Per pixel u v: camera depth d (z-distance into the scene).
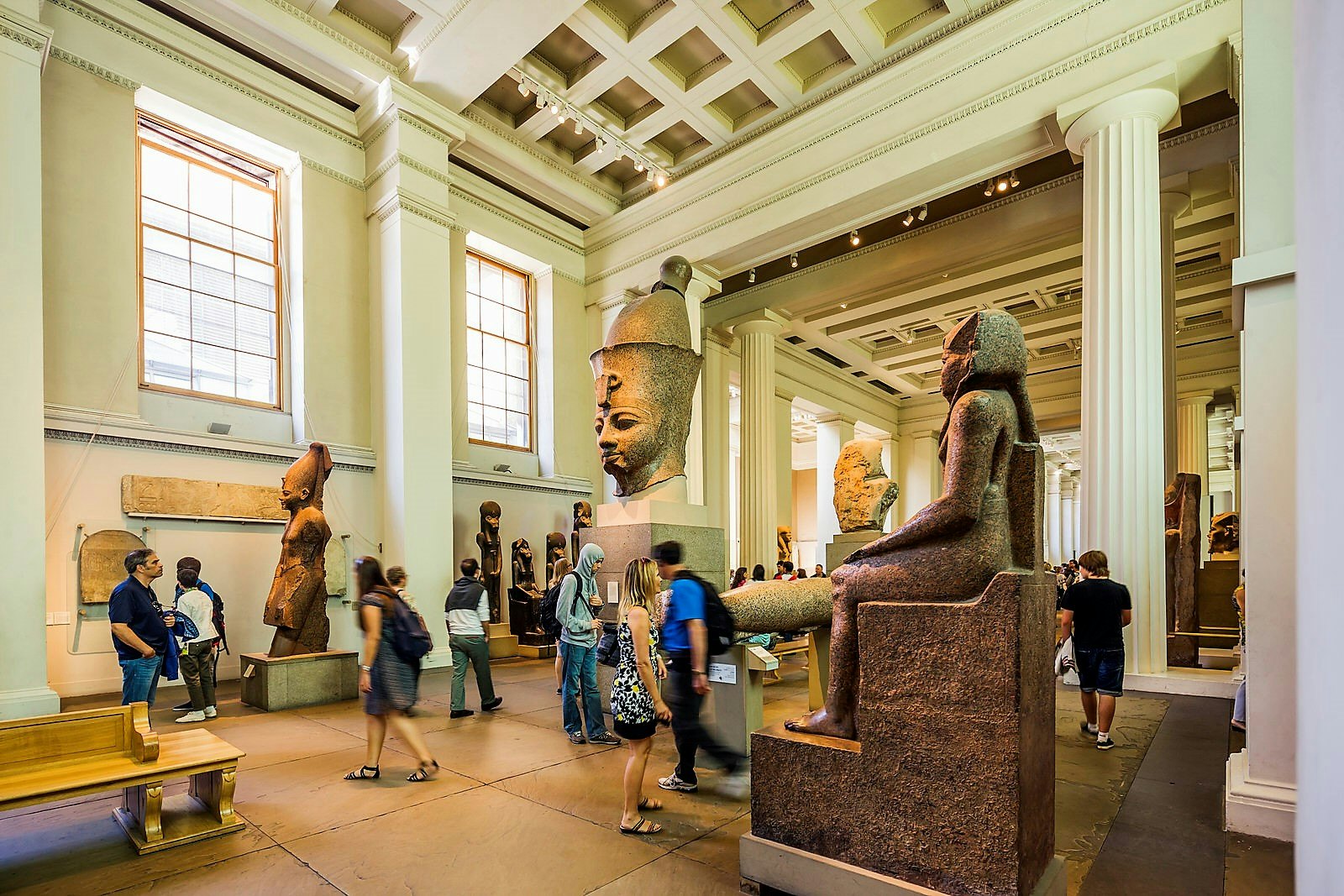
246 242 9.48
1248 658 3.52
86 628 7.28
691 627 4.00
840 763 2.79
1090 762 4.55
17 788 3.08
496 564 10.73
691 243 11.91
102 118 7.90
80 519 7.34
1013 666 2.45
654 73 10.20
